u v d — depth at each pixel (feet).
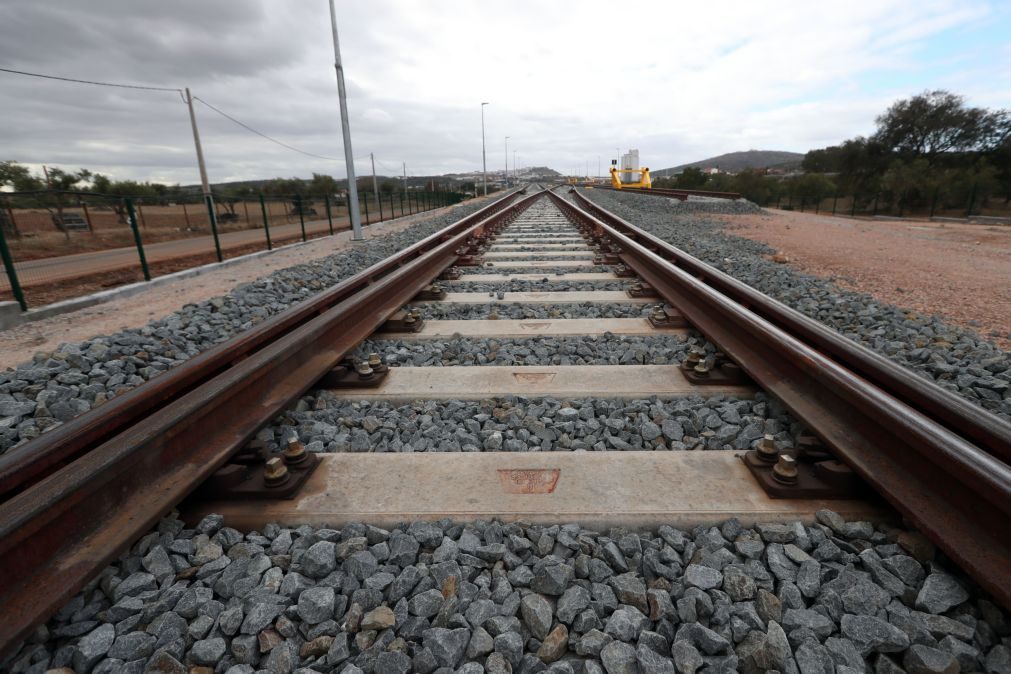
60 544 5.24
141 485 6.20
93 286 31.89
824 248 35.09
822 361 8.29
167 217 105.60
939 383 10.99
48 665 4.88
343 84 44.55
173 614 5.28
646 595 5.43
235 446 7.30
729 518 6.48
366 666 4.83
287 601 5.45
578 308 16.96
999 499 4.94
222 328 17.19
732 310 11.74
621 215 58.44
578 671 4.87
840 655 4.77
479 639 4.95
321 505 6.79
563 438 8.71
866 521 6.46
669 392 10.30
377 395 10.45
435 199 106.52
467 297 18.44
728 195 84.69
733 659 4.79
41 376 12.50
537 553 6.06
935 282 22.74
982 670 4.72
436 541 6.21
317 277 25.77
